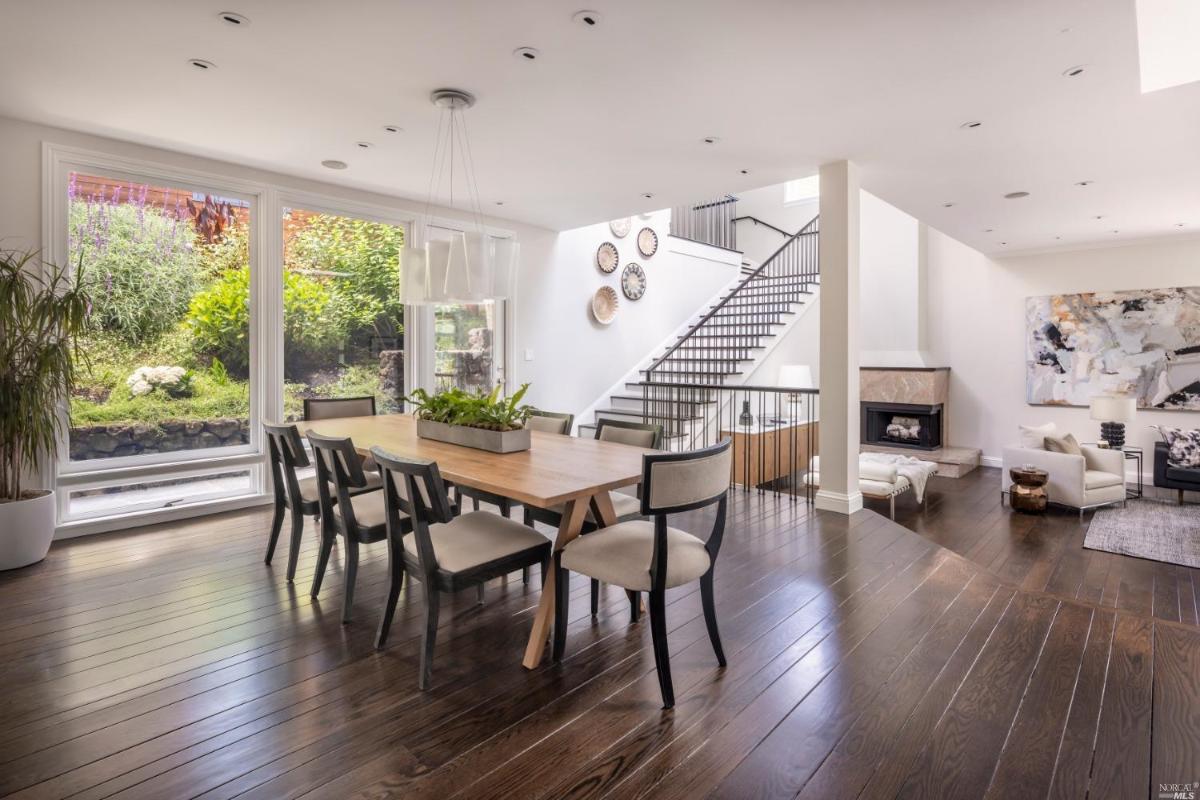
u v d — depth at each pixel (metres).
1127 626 2.59
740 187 4.86
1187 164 4.20
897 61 2.76
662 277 7.99
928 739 1.82
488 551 2.20
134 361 4.01
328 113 3.39
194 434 4.25
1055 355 7.27
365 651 2.35
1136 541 4.69
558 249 6.61
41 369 3.18
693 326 8.43
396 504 2.28
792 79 2.95
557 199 5.27
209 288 4.29
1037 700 2.03
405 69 2.86
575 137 3.76
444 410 3.18
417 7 2.34
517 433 2.88
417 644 2.42
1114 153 3.97
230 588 2.96
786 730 1.87
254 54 2.72
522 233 6.23
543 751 1.76
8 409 3.09
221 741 1.80
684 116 3.41
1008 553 4.44
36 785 1.60
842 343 4.26
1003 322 7.62
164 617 2.64
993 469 7.57
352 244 5.05
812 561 3.37
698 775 1.67
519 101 3.22
